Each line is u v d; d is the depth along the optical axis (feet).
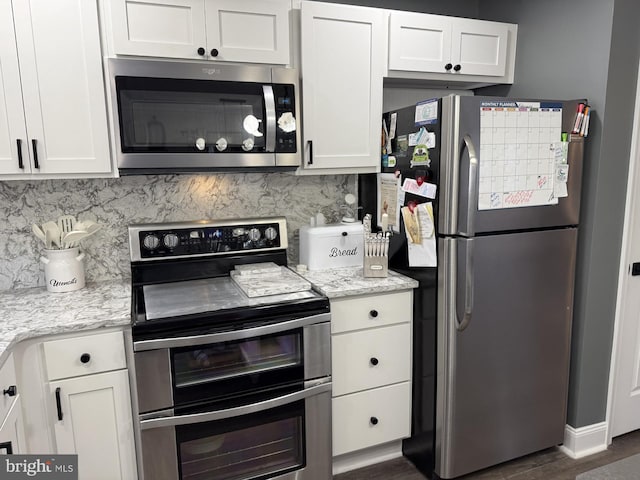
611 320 7.79
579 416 7.85
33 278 7.23
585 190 7.34
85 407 5.80
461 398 6.99
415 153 7.12
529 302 7.15
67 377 5.67
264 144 6.84
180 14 6.32
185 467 6.07
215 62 6.60
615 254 7.58
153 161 6.34
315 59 7.11
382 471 7.67
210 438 6.16
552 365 7.54
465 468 7.25
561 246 7.20
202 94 6.42
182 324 5.79
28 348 5.42
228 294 6.69
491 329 6.98
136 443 6.06
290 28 6.97
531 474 7.51
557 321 7.43
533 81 8.14
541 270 7.13
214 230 7.52
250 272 7.32
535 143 6.75
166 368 5.76
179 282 7.37
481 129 6.43
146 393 5.73
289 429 6.62
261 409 6.21
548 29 7.76
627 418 8.39
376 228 8.39
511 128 6.57
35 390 5.50
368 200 8.64
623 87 7.06
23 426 5.40
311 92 7.16
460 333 6.80
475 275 6.71
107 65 6.10
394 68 7.61
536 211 6.92
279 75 6.81
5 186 6.92
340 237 8.06
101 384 5.82
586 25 7.12
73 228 7.09
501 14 8.75
